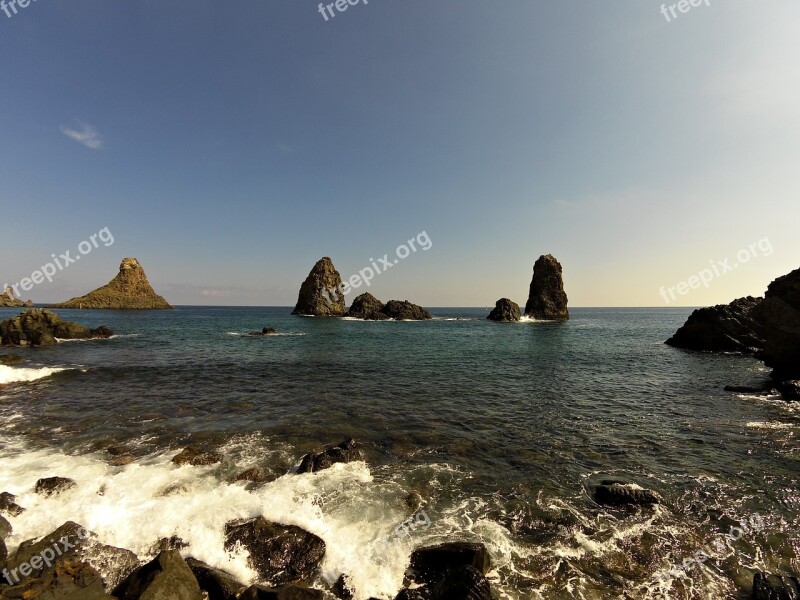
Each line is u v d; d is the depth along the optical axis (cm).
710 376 2722
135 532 786
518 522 858
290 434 1395
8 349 3741
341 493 973
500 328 8169
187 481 1013
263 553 741
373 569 703
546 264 11525
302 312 13162
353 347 4262
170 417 1570
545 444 1335
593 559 736
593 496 975
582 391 2180
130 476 1033
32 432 1377
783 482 1053
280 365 2922
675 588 666
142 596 570
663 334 6762
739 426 1549
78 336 4728
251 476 1048
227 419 1559
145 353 3506
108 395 1925
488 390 2166
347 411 1697
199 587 641
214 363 2966
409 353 3778
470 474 1097
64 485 952
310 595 621
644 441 1370
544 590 658
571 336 6247
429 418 1616
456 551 698
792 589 645
